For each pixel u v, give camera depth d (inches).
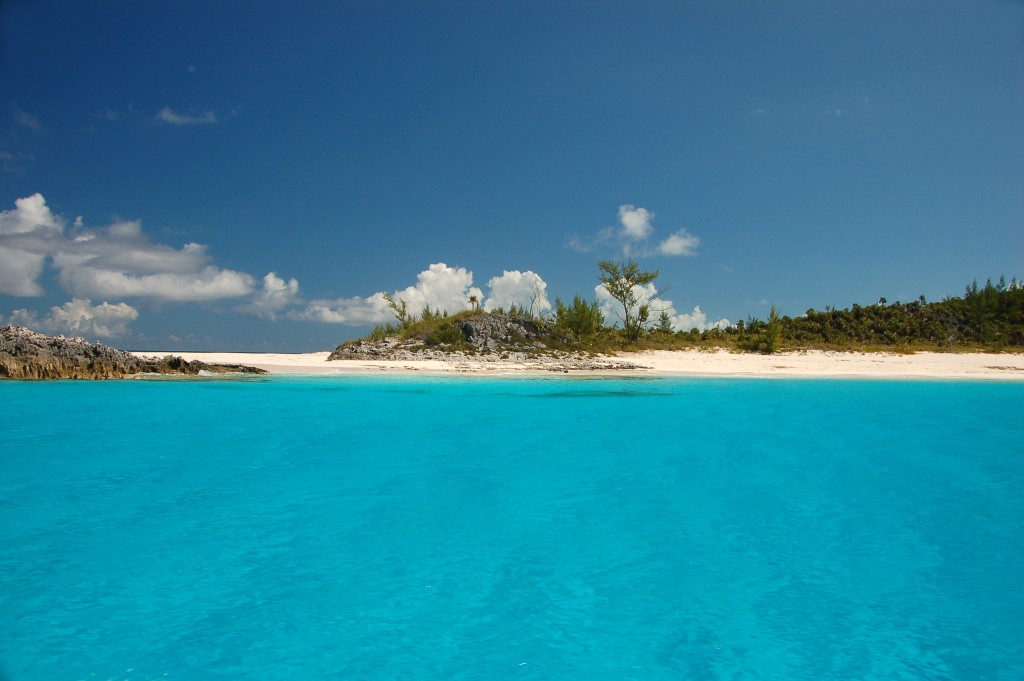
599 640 196.7
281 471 402.6
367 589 231.5
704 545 279.1
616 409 693.9
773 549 275.3
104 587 229.9
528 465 424.2
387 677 175.0
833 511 329.4
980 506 339.0
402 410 676.1
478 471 406.6
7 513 313.9
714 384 991.6
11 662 180.2
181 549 268.2
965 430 564.7
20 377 948.0
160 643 192.1
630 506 334.6
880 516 321.7
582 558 263.0
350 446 482.6
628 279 1850.4
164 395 791.7
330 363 1334.9
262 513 316.8
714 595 229.1
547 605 220.1
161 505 328.5
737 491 364.2
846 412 672.4
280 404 715.4
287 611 213.5
